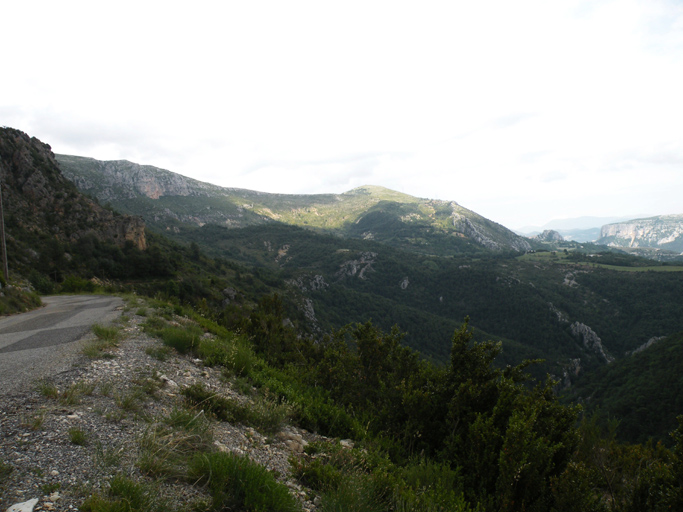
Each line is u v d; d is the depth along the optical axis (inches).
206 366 346.3
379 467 201.5
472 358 305.3
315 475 182.4
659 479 185.6
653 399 2367.1
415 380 330.0
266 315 631.2
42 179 2564.0
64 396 189.5
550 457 190.9
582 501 169.8
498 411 238.7
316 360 570.9
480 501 196.2
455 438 249.6
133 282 2415.1
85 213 2645.2
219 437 191.6
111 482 116.9
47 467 122.3
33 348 322.0
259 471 145.6
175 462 144.4
